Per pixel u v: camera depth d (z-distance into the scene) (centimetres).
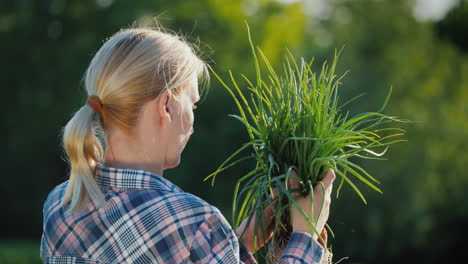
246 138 1469
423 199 1247
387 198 1222
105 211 104
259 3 1791
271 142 134
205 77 120
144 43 107
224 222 105
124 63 105
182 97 110
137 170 105
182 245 100
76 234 105
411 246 1267
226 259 103
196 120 1491
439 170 1277
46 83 1563
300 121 130
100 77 107
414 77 1370
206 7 1616
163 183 106
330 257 132
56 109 1566
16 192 1648
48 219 111
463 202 1301
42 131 1592
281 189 127
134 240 101
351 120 132
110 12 1574
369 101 1262
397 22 1466
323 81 133
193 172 1488
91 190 103
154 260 100
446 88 1410
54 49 1580
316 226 118
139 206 102
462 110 1371
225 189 1471
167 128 108
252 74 1519
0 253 974
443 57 1445
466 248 1320
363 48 1440
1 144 1614
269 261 130
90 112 106
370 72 1338
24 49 1580
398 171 1236
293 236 115
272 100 136
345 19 1595
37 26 1588
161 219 101
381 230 1217
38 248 1173
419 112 1304
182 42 113
